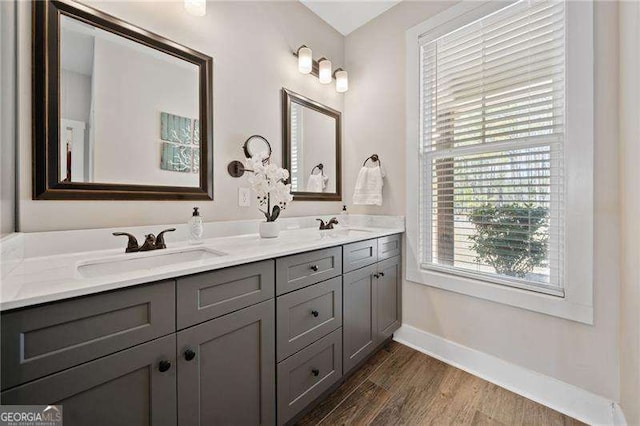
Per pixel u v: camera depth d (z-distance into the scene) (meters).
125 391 0.78
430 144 1.96
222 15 1.63
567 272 1.38
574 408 1.36
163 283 0.85
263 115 1.84
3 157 0.92
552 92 1.44
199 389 0.93
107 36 1.22
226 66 1.64
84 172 1.15
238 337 1.05
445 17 1.83
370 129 2.29
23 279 0.77
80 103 1.14
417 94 1.97
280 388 1.20
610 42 1.24
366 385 1.60
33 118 1.03
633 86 1.08
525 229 1.55
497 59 1.63
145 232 1.31
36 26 1.04
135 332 0.79
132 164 1.28
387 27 2.18
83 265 1.00
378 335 1.84
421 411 1.40
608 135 1.25
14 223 0.99
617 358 1.25
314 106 2.19
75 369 0.69
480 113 1.71
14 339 0.61
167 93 1.40
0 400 0.60
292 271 1.26
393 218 2.13
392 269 2.00
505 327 1.61
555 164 1.44
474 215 1.75
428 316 1.95
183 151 1.45
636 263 1.07
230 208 1.65
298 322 1.29
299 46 2.09
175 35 1.43
